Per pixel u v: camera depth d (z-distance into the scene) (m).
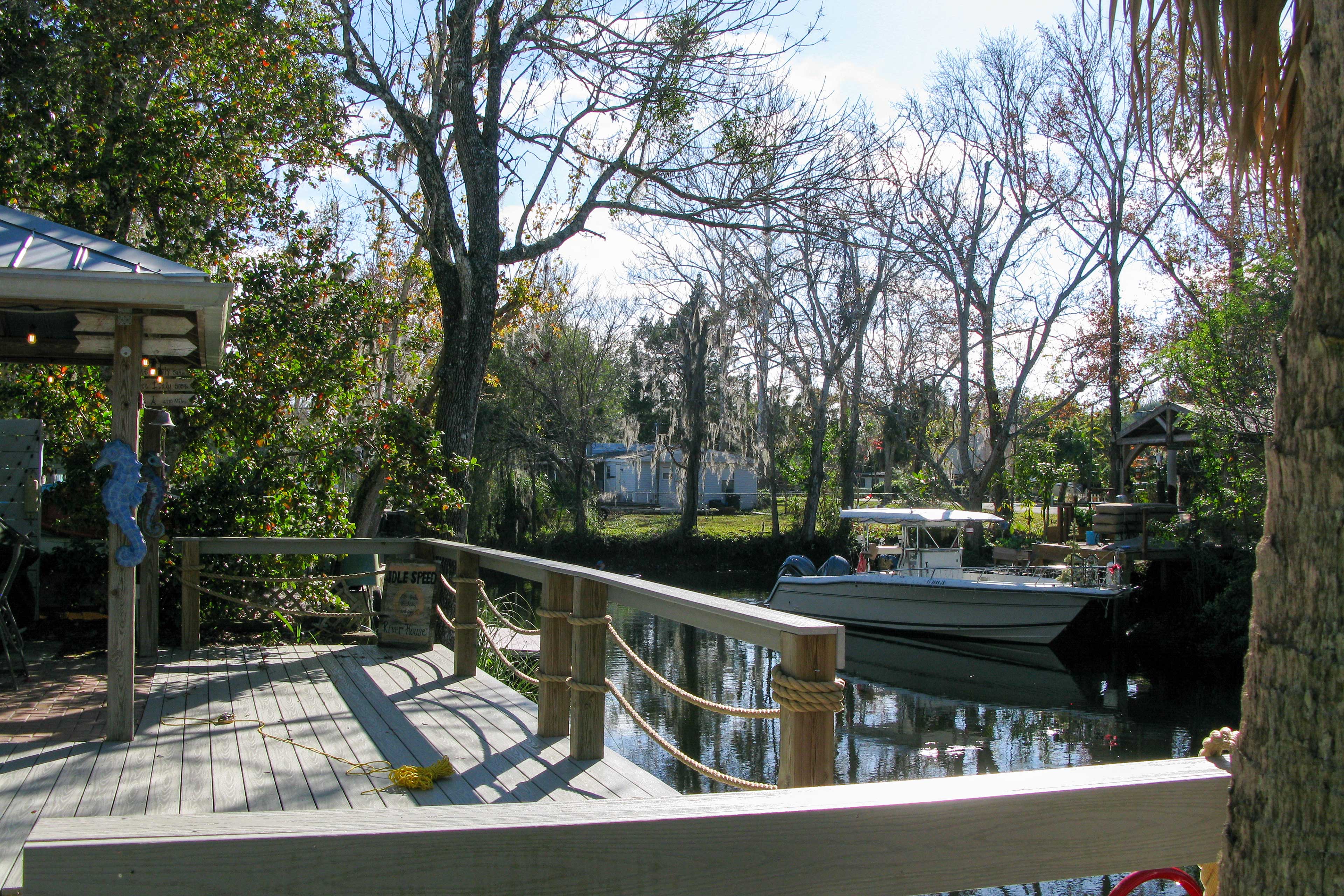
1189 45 2.15
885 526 30.33
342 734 5.34
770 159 12.20
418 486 10.74
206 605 9.54
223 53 10.31
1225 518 17.73
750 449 32.69
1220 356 16.88
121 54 10.04
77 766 4.66
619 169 12.67
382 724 5.57
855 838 1.45
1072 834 1.57
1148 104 2.24
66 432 10.30
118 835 1.26
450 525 11.45
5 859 3.39
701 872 1.38
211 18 10.18
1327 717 1.27
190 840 1.24
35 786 4.33
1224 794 1.66
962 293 27.94
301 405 11.88
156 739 5.21
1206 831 1.65
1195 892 2.10
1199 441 19.11
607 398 34.59
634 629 19.77
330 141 11.38
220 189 10.17
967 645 18.78
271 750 5.00
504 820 1.34
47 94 9.85
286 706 6.04
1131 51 2.23
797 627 2.96
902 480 34.22
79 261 4.55
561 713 5.30
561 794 4.27
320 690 6.55
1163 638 17.83
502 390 29.59
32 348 6.18
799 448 37.25
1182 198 19.88
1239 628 16.38
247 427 10.11
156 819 1.30
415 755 4.92
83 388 9.95
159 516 7.65
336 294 10.70
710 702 3.58
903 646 19.22
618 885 1.35
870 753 10.79
